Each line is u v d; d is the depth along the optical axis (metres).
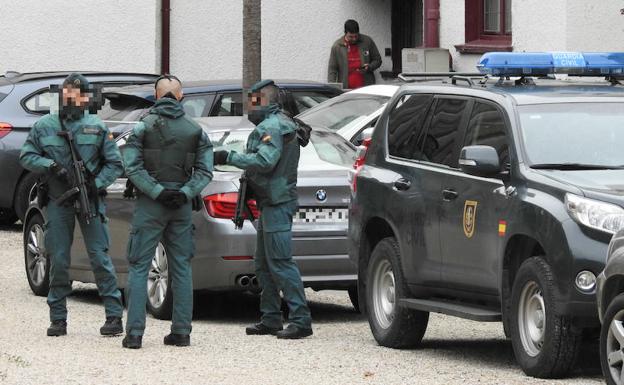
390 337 29.95
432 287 29.02
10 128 51.81
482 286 27.33
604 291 23.33
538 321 25.62
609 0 52.59
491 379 25.64
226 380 25.69
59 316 31.23
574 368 27.03
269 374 26.39
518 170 26.58
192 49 71.62
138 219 29.36
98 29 71.56
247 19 48.53
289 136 30.61
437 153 29.31
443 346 30.48
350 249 31.89
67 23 71.81
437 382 25.41
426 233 28.97
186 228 29.77
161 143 29.20
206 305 37.50
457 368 27.12
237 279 33.09
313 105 51.56
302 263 33.22
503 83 29.95
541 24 53.88
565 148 27.03
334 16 71.69
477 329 33.28
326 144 36.12
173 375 26.23
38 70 72.00
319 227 33.34
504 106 27.84
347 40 66.06
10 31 71.81
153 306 34.22
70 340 30.61
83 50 71.81
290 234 30.98
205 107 48.91
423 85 30.86
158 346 29.88
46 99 52.59
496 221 26.70
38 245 38.41
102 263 31.09
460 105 29.22
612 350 23.11
